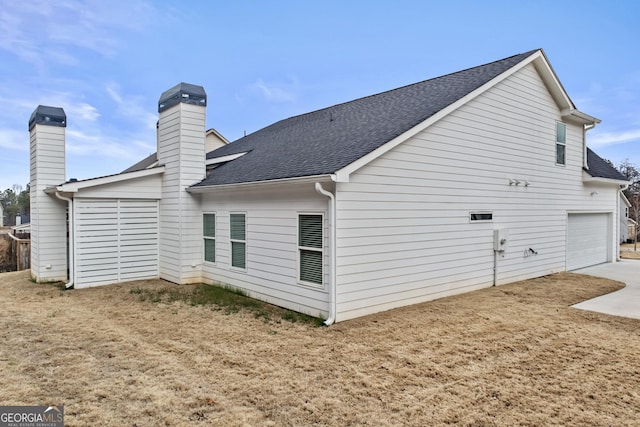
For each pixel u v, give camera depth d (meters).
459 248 8.78
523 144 10.40
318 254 7.00
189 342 5.70
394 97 11.14
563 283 10.03
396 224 7.50
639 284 9.95
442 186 8.37
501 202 9.80
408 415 3.65
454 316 6.96
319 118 12.87
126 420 3.53
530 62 10.29
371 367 4.77
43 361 4.94
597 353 5.19
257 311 7.46
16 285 10.50
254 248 8.58
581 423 3.51
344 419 3.58
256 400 3.94
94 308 7.72
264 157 10.20
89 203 9.83
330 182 6.51
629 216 27.05
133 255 10.55
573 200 12.23
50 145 11.11
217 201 9.79
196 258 10.35
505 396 4.02
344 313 6.73
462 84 9.66
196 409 3.75
